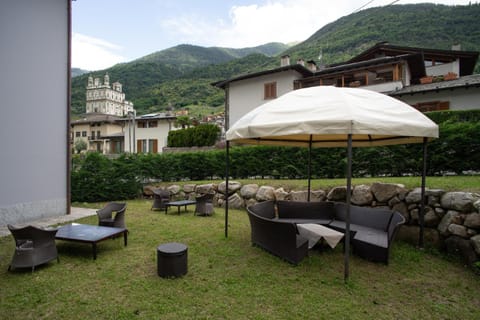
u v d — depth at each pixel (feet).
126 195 33.91
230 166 34.68
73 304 9.57
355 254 14.26
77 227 15.74
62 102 23.98
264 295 10.20
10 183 20.12
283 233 13.33
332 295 10.23
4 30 19.67
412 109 13.70
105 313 9.04
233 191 28.73
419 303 9.80
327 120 10.98
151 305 9.50
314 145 21.75
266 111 13.62
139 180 35.14
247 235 17.93
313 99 12.74
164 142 95.35
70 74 24.67
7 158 19.93
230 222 21.72
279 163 31.07
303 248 13.37
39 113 22.08
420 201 15.89
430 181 18.13
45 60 22.50
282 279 11.48
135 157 35.55
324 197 21.54
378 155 24.85
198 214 24.93
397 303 9.77
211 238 17.25
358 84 58.49
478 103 45.62
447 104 48.16
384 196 17.81
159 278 11.59
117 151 114.01
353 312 9.16
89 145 131.44
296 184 25.20
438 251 14.47
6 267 12.67
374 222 15.70
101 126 131.13
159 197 27.22
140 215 24.61
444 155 21.02
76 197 31.76
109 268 12.64
